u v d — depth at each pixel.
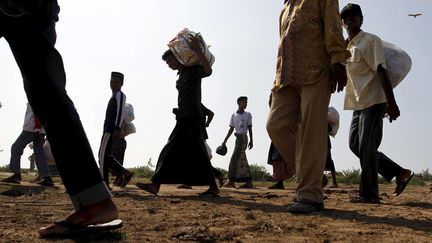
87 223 2.73
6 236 2.86
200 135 6.42
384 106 5.29
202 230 3.00
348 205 5.07
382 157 5.92
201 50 6.34
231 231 3.21
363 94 5.27
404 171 5.81
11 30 2.65
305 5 4.36
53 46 2.76
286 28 4.46
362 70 5.28
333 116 8.02
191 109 6.32
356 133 5.65
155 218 3.83
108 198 2.76
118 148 8.85
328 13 4.20
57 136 2.66
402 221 3.80
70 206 4.73
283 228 3.35
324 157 4.27
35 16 2.68
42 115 2.67
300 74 4.27
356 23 5.43
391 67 5.45
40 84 2.66
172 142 6.38
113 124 7.14
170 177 6.34
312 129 4.22
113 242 2.74
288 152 4.61
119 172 7.96
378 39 5.21
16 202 5.13
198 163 6.37
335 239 2.98
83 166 2.69
